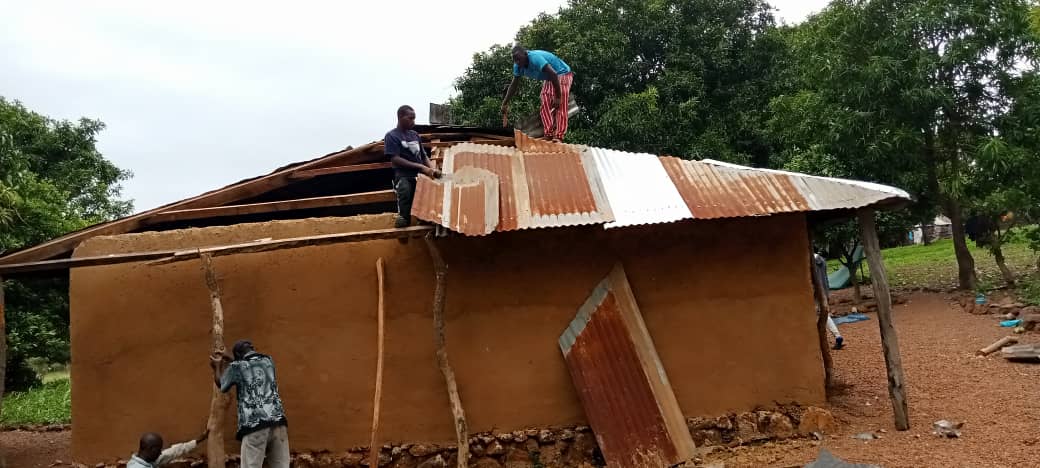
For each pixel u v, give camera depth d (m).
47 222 12.35
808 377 6.56
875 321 11.95
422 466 6.34
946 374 7.89
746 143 18.92
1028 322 9.21
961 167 13.04
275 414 5.61
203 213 6.98
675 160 7.30
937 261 18.62
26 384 16.41
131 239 6.67
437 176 6.52
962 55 11.66
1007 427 5.92
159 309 6.54
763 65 19.59
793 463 5.64
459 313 6.50
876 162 12.65
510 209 6.26
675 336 6.57
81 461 6.43
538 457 6.36
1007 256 17.02
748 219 6.68
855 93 12.49
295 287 6.54
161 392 6.47
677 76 18.11
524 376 6.48
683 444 5.98
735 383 6.55
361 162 7.86
